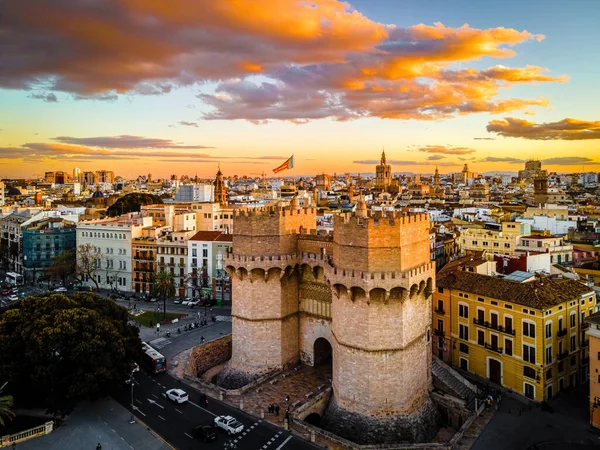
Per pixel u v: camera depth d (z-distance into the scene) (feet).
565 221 570.87
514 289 275.18
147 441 214.69
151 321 401.90
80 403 251.39
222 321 408.05
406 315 219.41
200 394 259.60
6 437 213.46
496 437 220.02
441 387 260.21
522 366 265.13
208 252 482.69
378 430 216.13
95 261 533.96
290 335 277.85
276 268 264.93
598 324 230.27
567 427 229.86
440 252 529.04
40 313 253.44
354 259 216.33
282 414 233.55
